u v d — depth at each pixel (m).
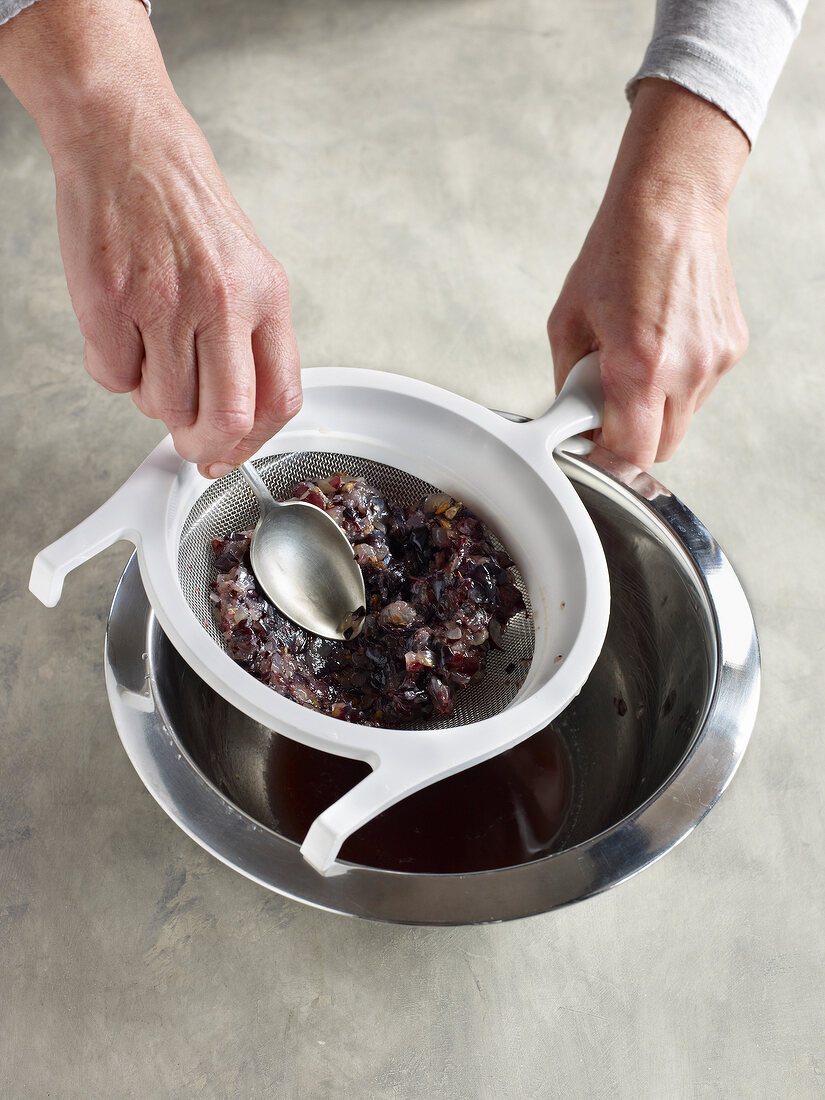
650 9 1.10
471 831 0.64
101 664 0.70
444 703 0.62
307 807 0.63
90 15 0.54
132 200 0.54
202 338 0.54
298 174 0.93
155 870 0.63
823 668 0.73
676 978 0.62
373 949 0.61
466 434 0.63
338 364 0.83
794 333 0.87
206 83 0.99
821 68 1.05
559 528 0.61
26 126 0.94
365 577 0.65
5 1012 0.59
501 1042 0.60
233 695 0.54
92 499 0.76
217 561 0.63
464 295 0.87
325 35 1.04
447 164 0.95
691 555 0.63
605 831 0.56
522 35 1.06
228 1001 0.60
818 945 0.63
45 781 0.65
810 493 0.80
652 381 0.64
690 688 0.63
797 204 0.95
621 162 0.68
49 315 0.84
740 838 0.66
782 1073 0.60
